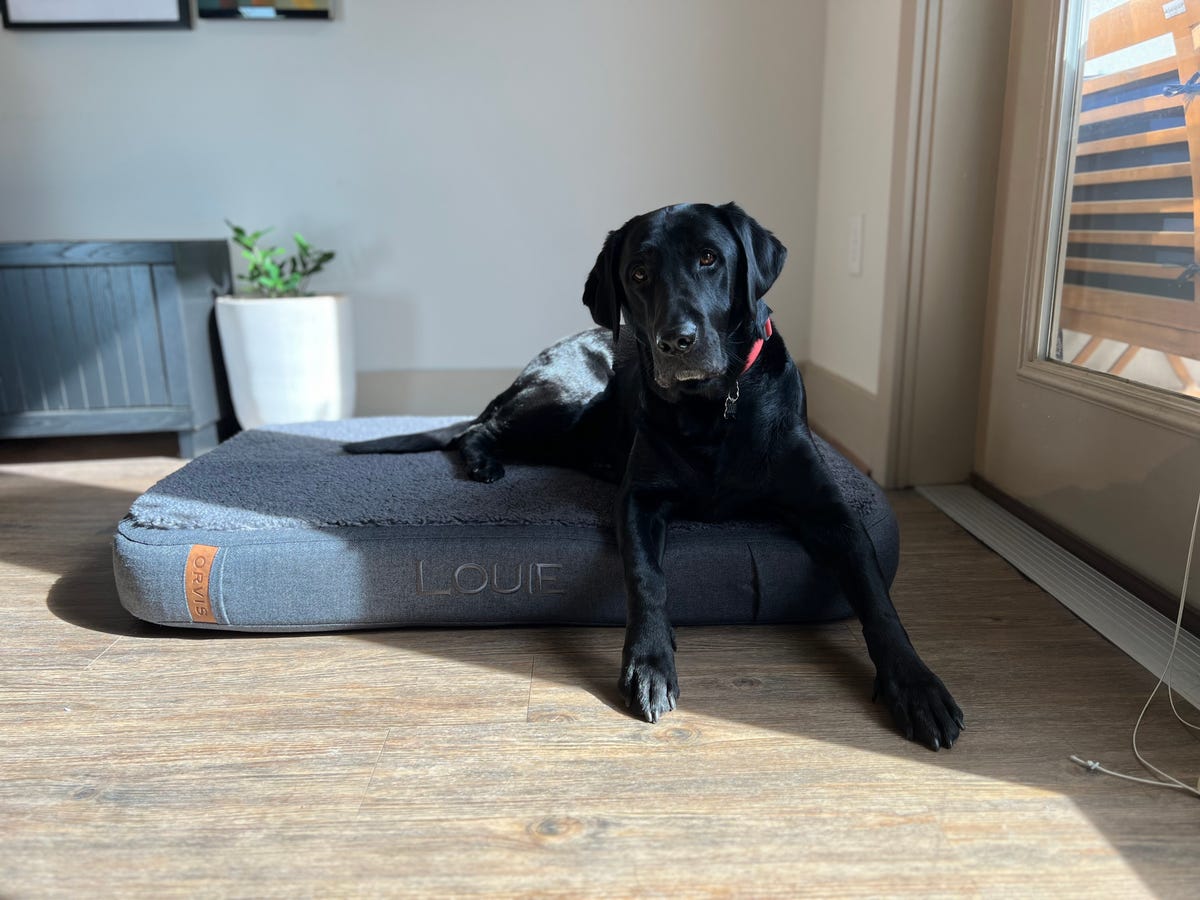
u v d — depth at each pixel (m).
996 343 2.14
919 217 2.13
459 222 3.12
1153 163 1.58
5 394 2.66
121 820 1.01
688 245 1.38
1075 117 1.83
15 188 3.01
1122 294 1.69
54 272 2.59
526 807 1.02
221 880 0.91
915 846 0.94
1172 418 1.46
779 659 1.39
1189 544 1.43
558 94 3.02
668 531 1.52
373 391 3.23
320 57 2.96
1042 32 1.88
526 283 3.18
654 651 1.26
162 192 3.04
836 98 2.85
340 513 1.57
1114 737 1.15
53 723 1.23
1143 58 1.60
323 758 1.13
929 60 2.04
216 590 1.46
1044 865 0.91
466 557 1.47
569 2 2.95
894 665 1.22
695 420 1.46
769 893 0.88
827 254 2.98
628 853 0.94
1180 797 1.02
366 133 3.03
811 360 3.21
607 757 1.12
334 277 3.14
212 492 1.72
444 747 1.15
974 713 1.21
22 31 2.87
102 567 1.84
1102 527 1.70
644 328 1.45
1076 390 1.76
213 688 1.33
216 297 2.88
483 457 1.93
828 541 1.43
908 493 2.27
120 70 2.93
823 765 1.09
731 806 1.02
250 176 3.04
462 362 3.24
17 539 2.02
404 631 1.53
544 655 1.42
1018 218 2.01
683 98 3.03
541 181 3.09
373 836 0.98
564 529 1.52
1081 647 1.41
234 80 2.96
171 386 2.70
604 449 1.92
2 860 0.95
